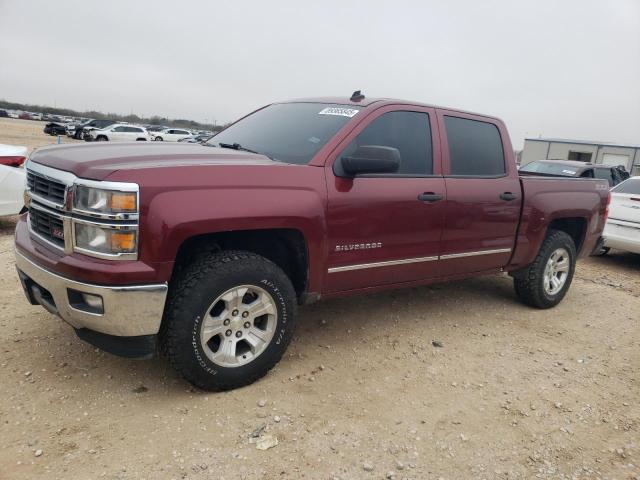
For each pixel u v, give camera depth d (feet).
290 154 12.21
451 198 13.98
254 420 9.94
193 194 9.63
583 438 10.23
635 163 128.67
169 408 10.12
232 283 10.31
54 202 9.87
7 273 17.16
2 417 9.48
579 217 18.24
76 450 8.74
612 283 22.82
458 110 15.01
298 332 14.30
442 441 9.78
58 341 12.48
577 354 14.29
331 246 11.77
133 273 9.11
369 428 9.98
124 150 10.75
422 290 19.04
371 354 13.26
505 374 12.73
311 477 8.54
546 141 142.51
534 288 17.30
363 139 12.51
